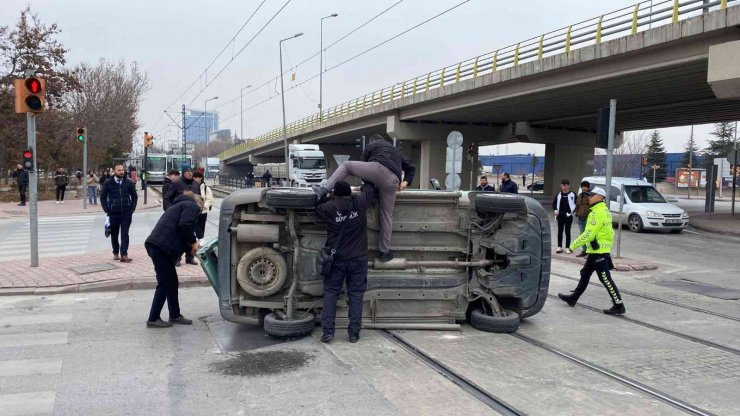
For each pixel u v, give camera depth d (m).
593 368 5.43
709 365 5.60
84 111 46.09
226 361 5.52
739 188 58.19
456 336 6.45
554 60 24.11
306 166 44.72
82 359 5.53
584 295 9.00
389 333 6.51
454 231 6.68
